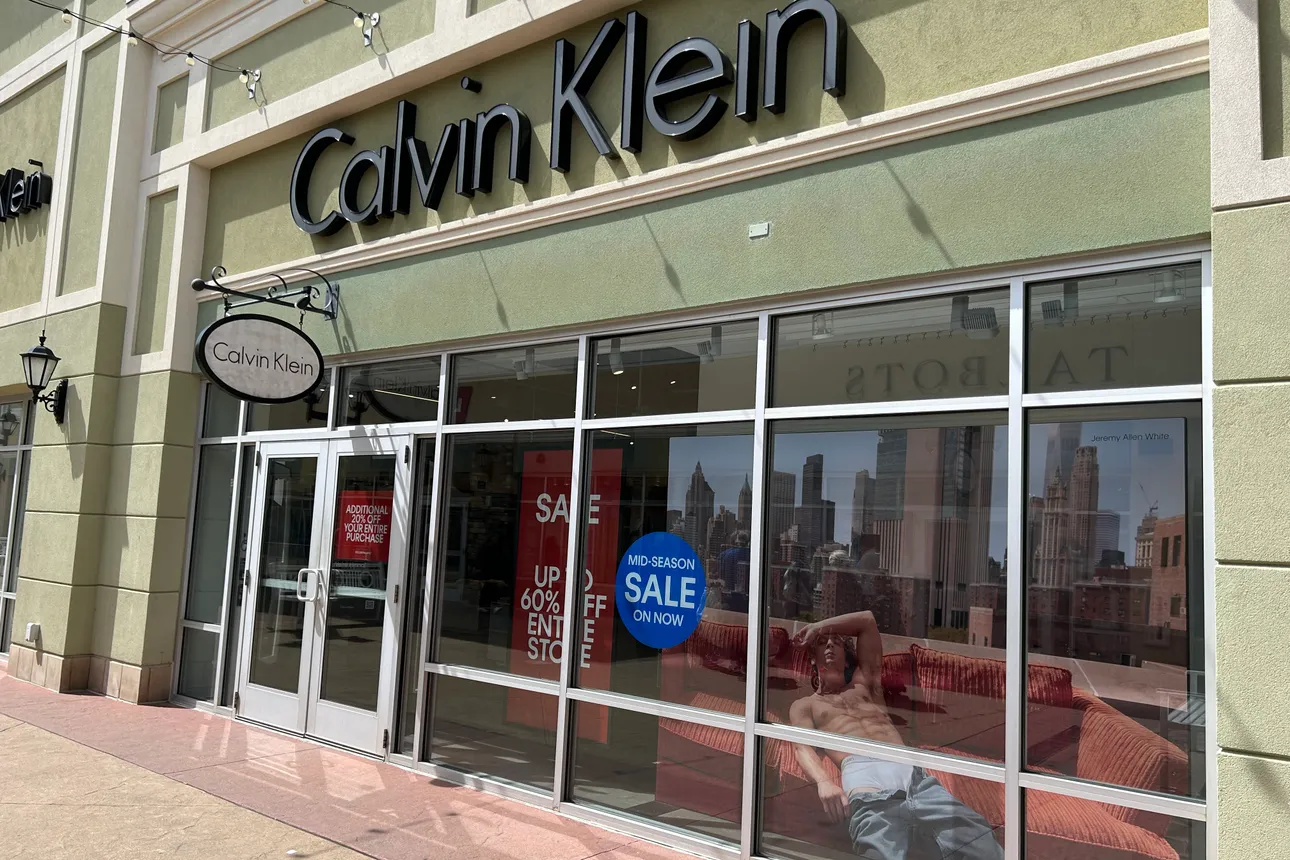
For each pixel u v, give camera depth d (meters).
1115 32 3.74
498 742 5.57
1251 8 3.30
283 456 7.14
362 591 6.41
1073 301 3.87
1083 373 3.80
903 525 4.21
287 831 4.77
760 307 4.71
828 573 4.41
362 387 6.72
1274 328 3.18
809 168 4.51
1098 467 3.75
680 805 4.77
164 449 7.66
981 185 4.00
